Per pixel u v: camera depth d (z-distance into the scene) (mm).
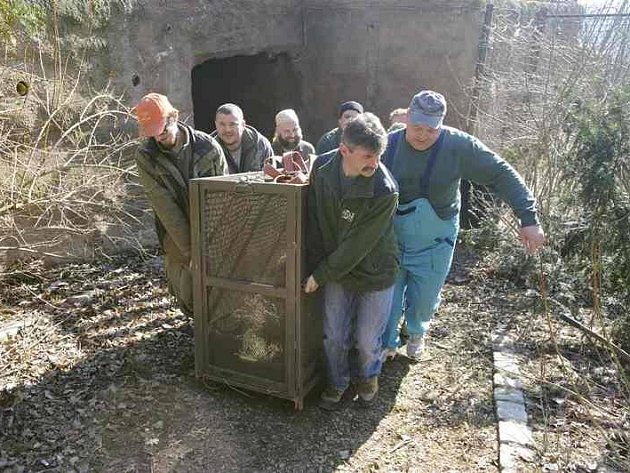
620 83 4512
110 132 5523
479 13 7059
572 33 6117
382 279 3115
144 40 5918
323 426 3203
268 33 7641
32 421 3094
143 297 4727
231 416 3260
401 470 2863
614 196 3902
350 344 3363
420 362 3939
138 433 3076
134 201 5797
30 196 4035
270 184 3006
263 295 3193
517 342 4203
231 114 4332
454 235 3684
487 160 3400
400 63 7688
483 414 3334
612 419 3045
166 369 3689
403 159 3496
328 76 8234
